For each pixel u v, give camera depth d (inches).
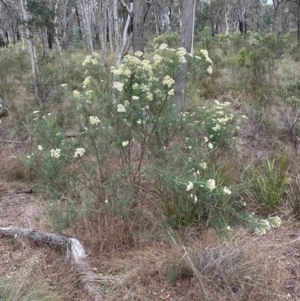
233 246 124.2
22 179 210.7
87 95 127.4
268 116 261.4
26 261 132.9
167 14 1074.7
